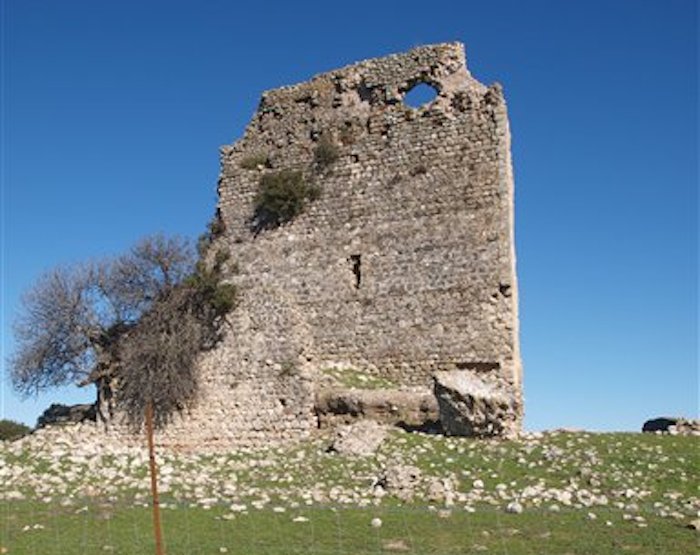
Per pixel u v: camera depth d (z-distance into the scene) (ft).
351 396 121.19
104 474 97.45
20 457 110.73
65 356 138.10
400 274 132.26
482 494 83.30
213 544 65.51
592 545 63.98
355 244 136.87
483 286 126.21
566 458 94.38
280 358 127.54
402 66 141.59
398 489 84.17
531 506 76.84
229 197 149.48
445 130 134.21
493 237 127.24
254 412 126.93
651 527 68.90
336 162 141.90
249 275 143.23
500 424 107.14
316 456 104.53
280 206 143.23
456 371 120.16
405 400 118.21
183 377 131.44
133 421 131.75
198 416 129.90
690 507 76.23
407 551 63.16
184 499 82.28
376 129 140.15
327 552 62.85
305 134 146.51
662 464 91.25
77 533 69.82
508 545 64.54
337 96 145.79
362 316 133.39
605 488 84.12
